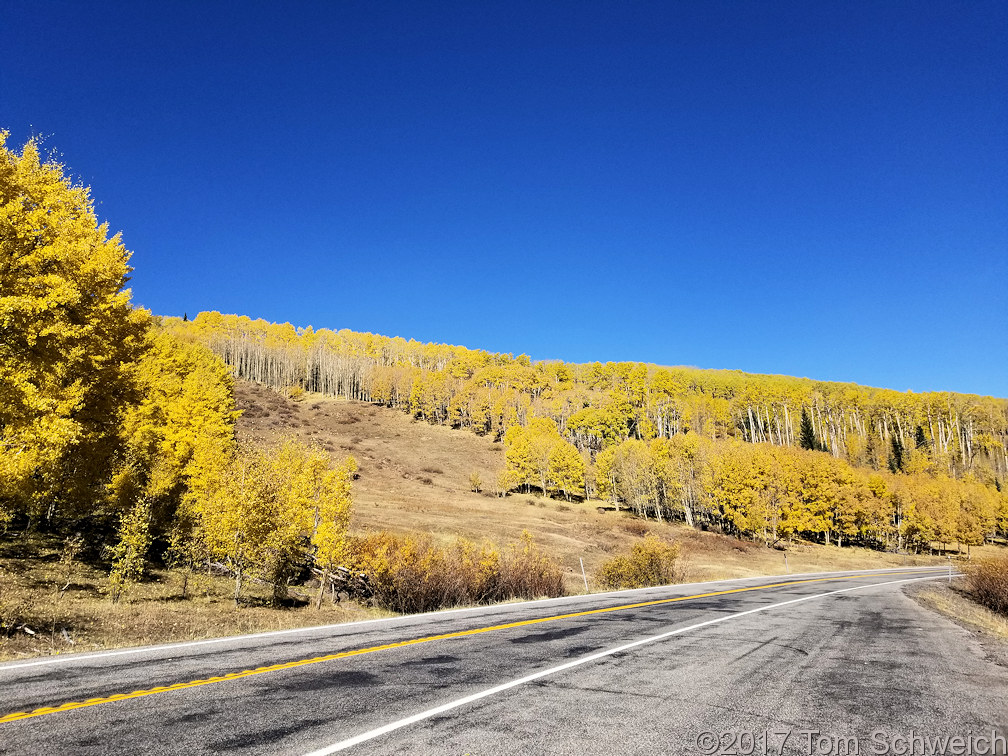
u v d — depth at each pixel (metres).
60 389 15.71
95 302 15.98
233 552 17.45
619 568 27.11
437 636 9.46
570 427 116.94
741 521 62.16
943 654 8.60
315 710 4.98
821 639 9.81
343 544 19.19
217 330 166.12
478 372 161.50
